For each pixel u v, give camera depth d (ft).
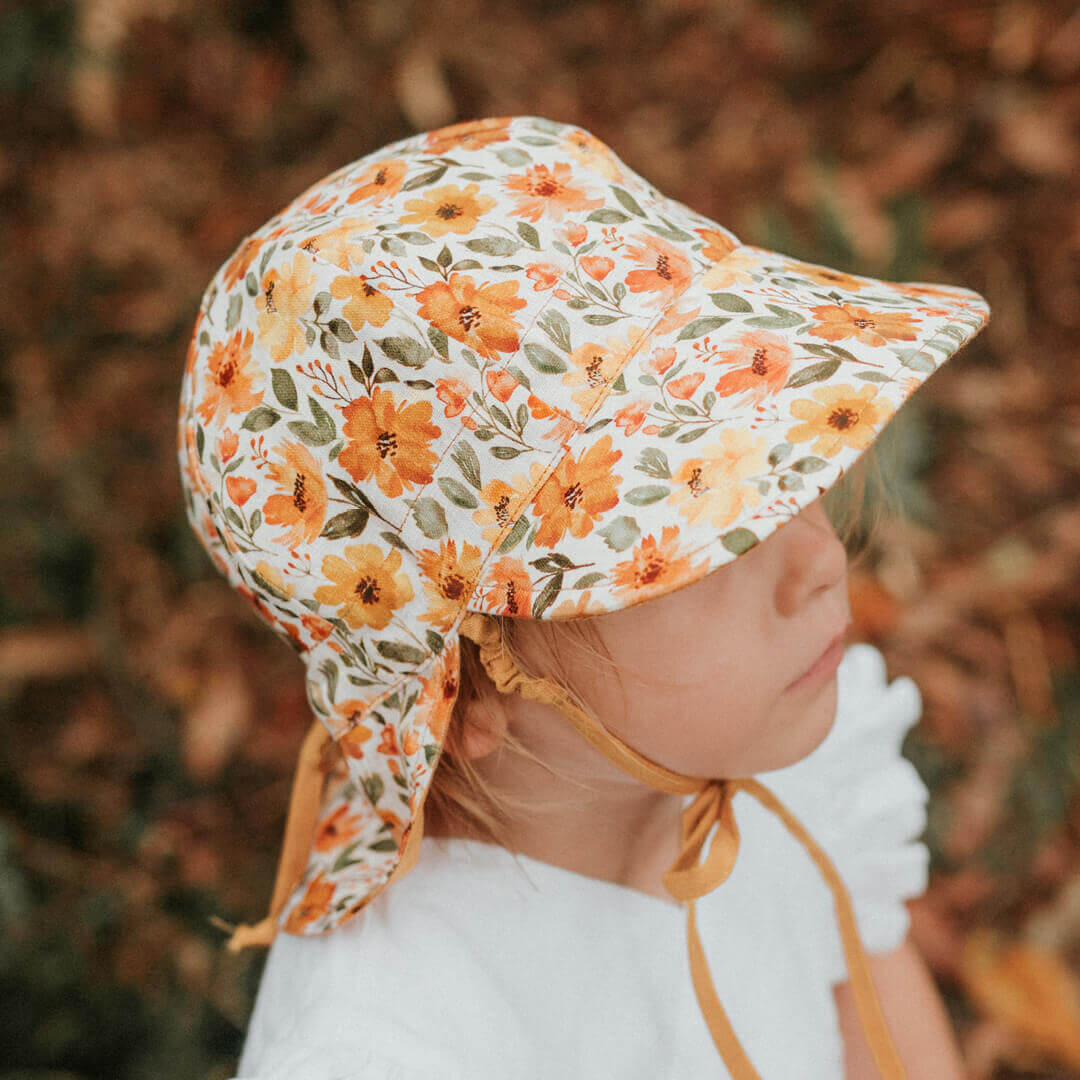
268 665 7.63
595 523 2.69
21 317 8.49
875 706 4.22
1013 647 7.32
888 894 4.20
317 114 8.83
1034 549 7.60
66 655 7.55
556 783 3.31
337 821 3.66
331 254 2.76
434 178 2.90
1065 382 8.11
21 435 8.02
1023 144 8.65
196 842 6.97
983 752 7.05
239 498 2.97
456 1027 3.04
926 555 7.58
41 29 8.69
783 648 2.98
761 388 2.74
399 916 3.22
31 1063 6.13
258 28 9.08
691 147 8.93
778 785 4.03
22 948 6.30
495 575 2.78
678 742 3.00
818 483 2.60
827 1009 4.04
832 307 2.92
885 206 8.42
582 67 9.19
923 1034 4.33
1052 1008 6.47
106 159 8.86
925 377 2.72
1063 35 8.87
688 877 3.20
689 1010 3.63
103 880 6.75
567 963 3.37
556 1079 3.25
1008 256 8.43
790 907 3.98
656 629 2.88
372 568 2.89
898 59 9.14
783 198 8.66
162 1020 6.26
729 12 9.39
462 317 2.70
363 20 8.98
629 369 2.76
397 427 2.77
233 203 8.69
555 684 2.91
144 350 8.40
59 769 7.20
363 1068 2.82
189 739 7.30
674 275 2.87
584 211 2.85
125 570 7.82
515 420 2.73
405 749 2.90
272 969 3.43
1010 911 6.81
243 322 2.94
